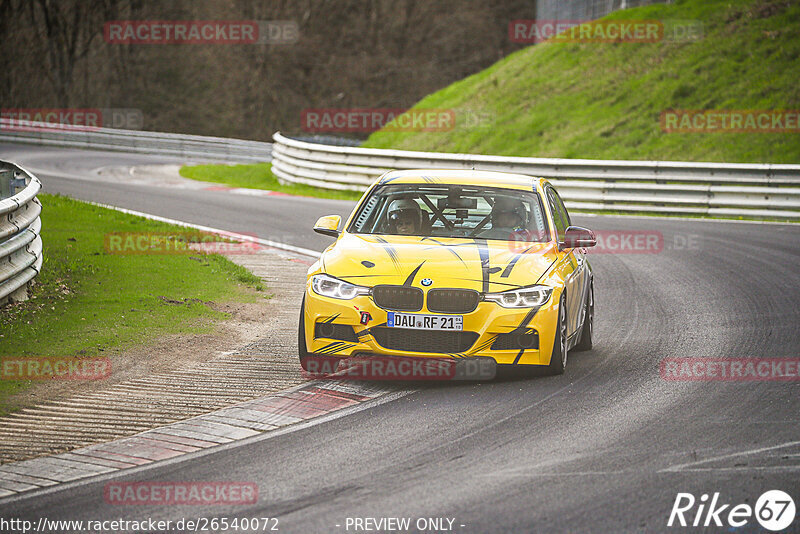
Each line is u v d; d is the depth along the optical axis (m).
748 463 19.59
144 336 31.42
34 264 36.81
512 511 16.97
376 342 25.92
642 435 21.61
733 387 26.08
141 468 19.58
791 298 40.38
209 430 22.22
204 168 118.88
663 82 108.88
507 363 26.05
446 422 22.77
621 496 17.72
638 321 36.56
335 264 27.11
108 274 41.12
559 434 21.73
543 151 104.38
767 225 68.31
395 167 87.06
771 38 109.31
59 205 61.19
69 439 21.47
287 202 77.69
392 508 17.16
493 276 26.31
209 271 44.03
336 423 22.75
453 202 30.17
